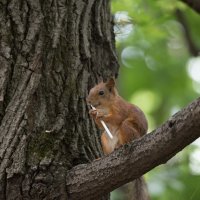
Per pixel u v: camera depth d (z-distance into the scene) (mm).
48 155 8570
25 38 9148
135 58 21078
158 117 21125
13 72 8961
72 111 9258
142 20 15641
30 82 8930
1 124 8672
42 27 9297
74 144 9062
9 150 8500
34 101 8922
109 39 10367
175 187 14609
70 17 9688
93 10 10180
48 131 8820
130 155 7789
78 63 9562
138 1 16688
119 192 13984
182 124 7266
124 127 9688
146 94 21031
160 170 15953
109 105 9812
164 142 7480
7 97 8836
